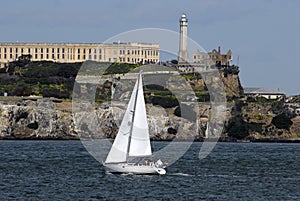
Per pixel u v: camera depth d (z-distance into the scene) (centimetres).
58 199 11275
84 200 11212
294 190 12888
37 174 14850
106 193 11900
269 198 11831
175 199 11456
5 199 11212
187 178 14250
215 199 11581
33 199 11250
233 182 13962
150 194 11862
